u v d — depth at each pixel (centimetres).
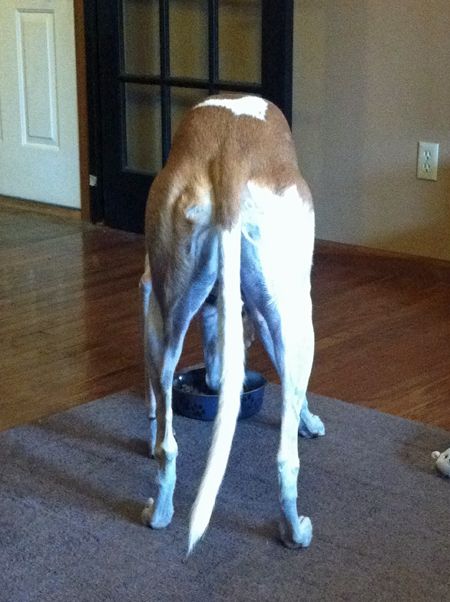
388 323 300
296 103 381
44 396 247
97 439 223
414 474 207
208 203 165
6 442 221
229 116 174
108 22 401
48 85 440
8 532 185
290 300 171
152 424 213
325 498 197
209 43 374
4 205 461
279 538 182
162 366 179
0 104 461
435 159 351
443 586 168
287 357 172
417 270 354
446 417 234
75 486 202
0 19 447
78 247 390
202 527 155
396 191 364
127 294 329
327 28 365
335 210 382
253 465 211
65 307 316
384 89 358
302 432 221
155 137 408
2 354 275
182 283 172
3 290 333
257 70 372
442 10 338
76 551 179
